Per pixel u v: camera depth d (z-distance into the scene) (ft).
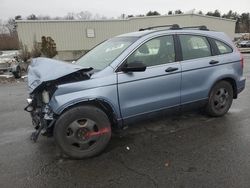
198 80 16.51
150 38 15.11
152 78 14.58
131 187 10.68
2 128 18.11
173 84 15.44
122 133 16.25
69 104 12.52
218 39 17.93
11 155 13.88
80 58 17.12
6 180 11.53
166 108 15.51
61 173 11.96
